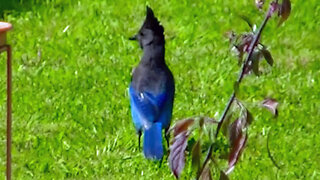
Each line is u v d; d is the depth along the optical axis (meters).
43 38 15.01
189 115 11.80
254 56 6.42
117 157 10.48
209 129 6.30
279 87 12.97
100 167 10.25
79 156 10.53
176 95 12.47
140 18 16.09
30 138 11.02
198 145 6.34
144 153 9.56
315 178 10.12
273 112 6.23
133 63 13.77
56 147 10.78
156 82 9.99
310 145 10.94
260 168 10.20
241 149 6.25
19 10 16.30
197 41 14.98
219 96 12.52
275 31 15.52
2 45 7.47
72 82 12.86
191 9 16.52
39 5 16.44
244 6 16.64
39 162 10.41
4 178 10.05
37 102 12.12
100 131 11.20
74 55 14.14
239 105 6.27
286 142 10.95
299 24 15.97
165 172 10.05
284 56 14.55
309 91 12.81
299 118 11.73
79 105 12.00
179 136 6.27
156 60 10.11
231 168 6.34
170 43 14.84
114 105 12.00
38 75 13.23
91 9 16.34
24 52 14.28
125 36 15.11
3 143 10.97
